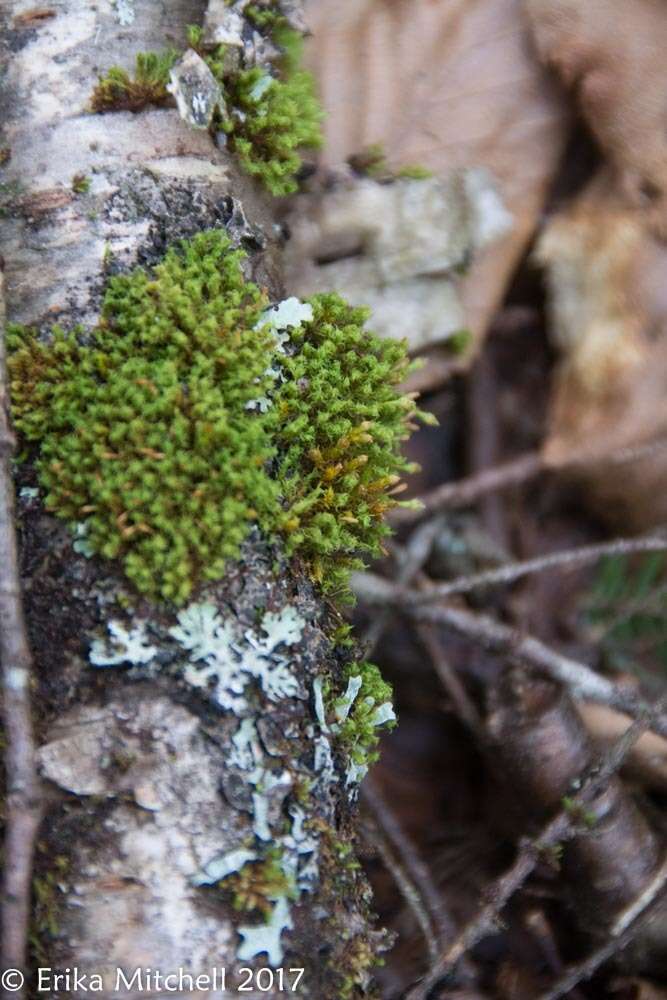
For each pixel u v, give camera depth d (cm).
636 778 33
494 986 32
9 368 29
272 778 28
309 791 28
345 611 31
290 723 28
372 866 33
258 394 29
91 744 28
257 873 28
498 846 33
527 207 35
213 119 30
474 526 37
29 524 28
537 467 36
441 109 34
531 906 32
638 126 34
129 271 29
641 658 36
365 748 29
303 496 29
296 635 29
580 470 36
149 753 28
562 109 35
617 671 35
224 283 29
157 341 29
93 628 28
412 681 35
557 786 32
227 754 28
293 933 28
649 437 35
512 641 33
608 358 35
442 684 35
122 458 28
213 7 31
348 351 30
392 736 35
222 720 28
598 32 34
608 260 35
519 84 35
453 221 35
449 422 37
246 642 28
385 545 35
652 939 31
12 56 30
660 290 35
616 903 31
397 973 32
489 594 36
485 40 34
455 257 35
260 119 31
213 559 28
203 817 28
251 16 31
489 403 37
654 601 36
